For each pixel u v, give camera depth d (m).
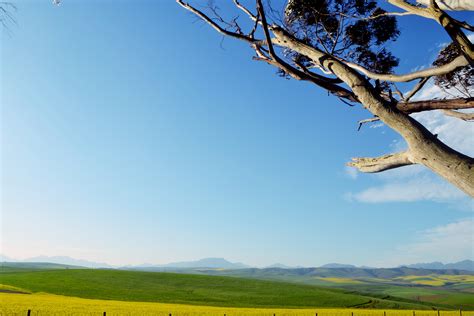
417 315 51.78
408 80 6.34
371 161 6.48
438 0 6.25
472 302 114.38
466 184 4.75
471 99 5.99
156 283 98.62
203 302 75.00
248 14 8.73
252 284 107.38
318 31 10.27
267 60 8.68
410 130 5.40
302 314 46.75
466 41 5.55
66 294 71.38
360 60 10.78
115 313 36.50
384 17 10.18
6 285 74.75
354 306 82.31
